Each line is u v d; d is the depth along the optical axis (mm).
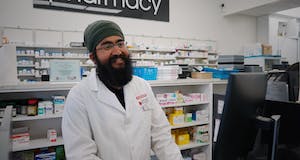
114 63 1112
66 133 1067
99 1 4980
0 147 765
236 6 6211
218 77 2729
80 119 1088
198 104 2717
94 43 1098
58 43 4477
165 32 5770
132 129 1149
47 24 4551
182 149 2479
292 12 7102
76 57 4570
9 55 1707
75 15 4781
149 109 1253
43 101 1900
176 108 2504
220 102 1324
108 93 1169
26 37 4398
